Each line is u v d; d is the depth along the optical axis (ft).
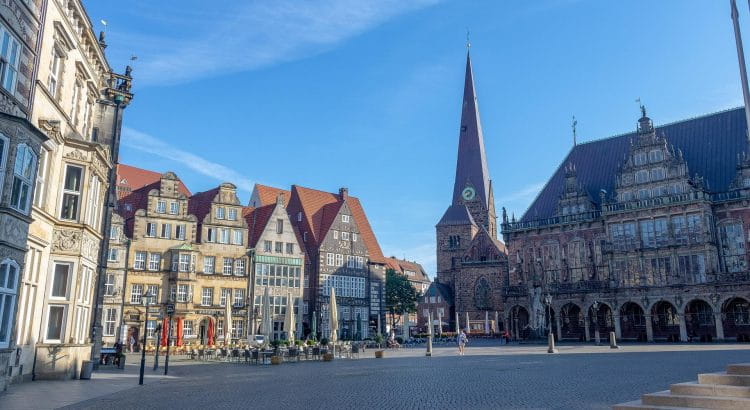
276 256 252.42
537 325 256.32
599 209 289.33
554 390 62.49
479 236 394.73
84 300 88.89
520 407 49.88
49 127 77.46
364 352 187.32
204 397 63.41
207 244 232.94
